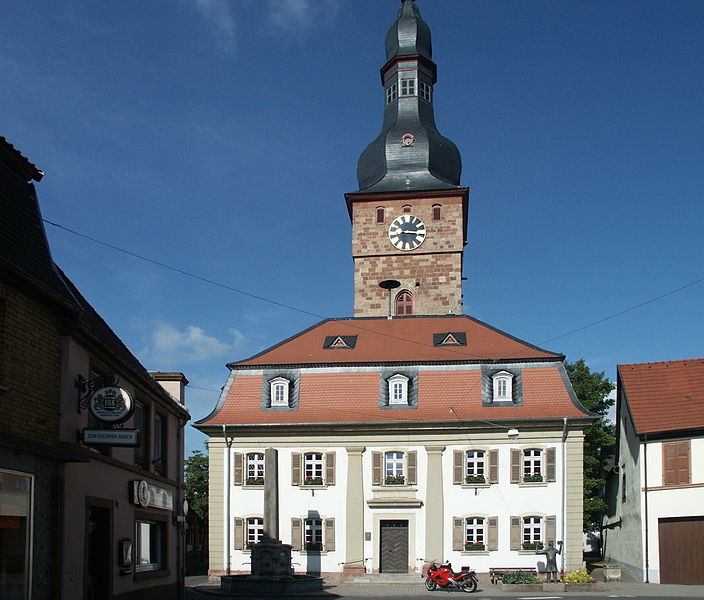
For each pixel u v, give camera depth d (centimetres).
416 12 6588
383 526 4278
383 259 5950
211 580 4278
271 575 3612
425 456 4291
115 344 2353
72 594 1803
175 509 2784
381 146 6247
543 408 4291
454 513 4216
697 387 4156
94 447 1973
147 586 2402
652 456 4062
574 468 4175
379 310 5894
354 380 4488
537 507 4169
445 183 6072
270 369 4584
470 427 4272
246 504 4338
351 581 4184
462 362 4469
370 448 4334
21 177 1838
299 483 4328
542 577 4072
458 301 5862
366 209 6028
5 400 1512
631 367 4425
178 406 2769
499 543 4156
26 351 1598
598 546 7381
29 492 1599
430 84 6550
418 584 4066
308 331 4922
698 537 3869
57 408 1730
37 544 1628
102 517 2072
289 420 4394
